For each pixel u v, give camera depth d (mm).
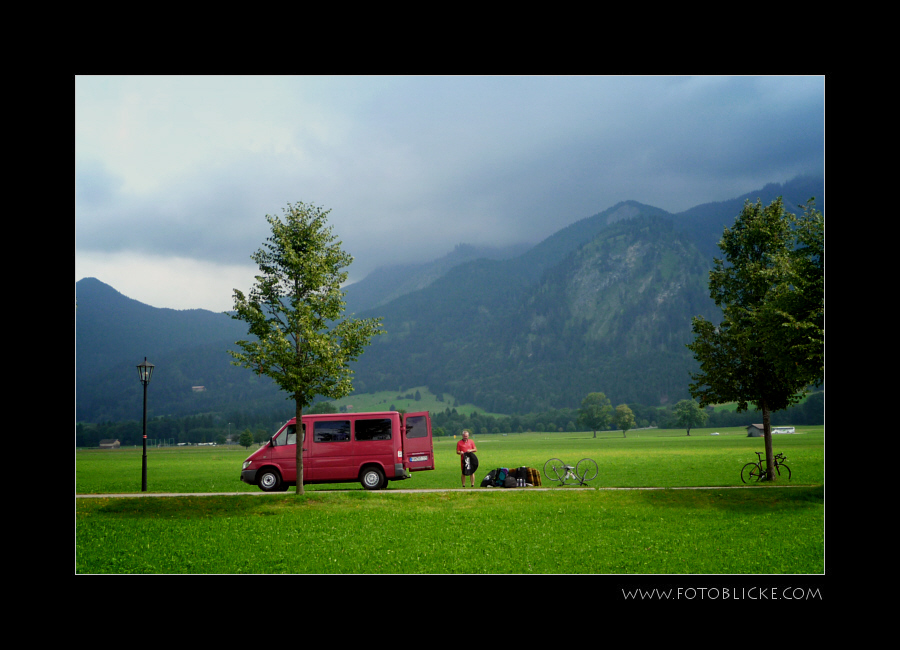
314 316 26344
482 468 67062
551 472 32656
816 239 25672
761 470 33062
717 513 23047
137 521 22422
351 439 29359
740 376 32375
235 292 26344
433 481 48906
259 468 29094
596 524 21453
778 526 20516
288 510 23984
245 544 18641
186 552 17562
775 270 29453
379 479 29094
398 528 20922
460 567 15680
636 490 27250
